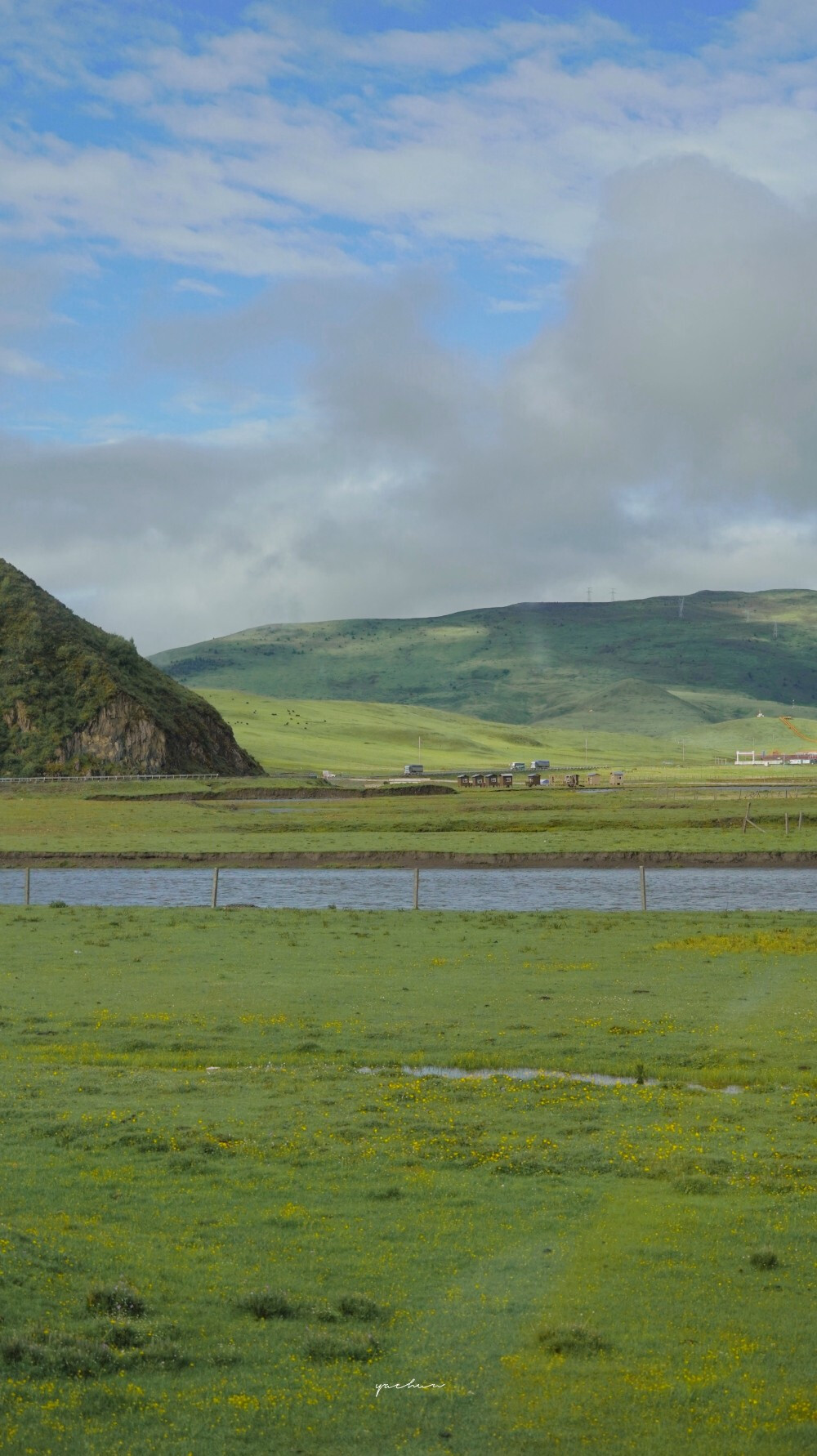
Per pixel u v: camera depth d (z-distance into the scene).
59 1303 13.42
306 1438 10.98
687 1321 13.48
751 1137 20.91
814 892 66.75
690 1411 11.49
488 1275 14.78
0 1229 15.35
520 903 63.59
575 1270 14.93
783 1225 16.39
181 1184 18.22
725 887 69.38
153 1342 12.72
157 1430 10.99
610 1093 24.27
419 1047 28.59
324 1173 18.78
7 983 37.56
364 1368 12.36
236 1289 14.30
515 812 125.25
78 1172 18.69
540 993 35.47
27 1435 10.72
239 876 78.00
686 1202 17.48
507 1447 10.86
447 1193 17.89
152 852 88.38
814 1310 13.74
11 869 84.00
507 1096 24.02
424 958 42.09
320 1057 27.94
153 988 36.62
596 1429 11.20
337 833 106.44
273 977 38.44
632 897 65.56
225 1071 26.47
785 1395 11.83
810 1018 31.39
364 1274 14.81
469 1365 12.44
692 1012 32.44
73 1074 25.91
